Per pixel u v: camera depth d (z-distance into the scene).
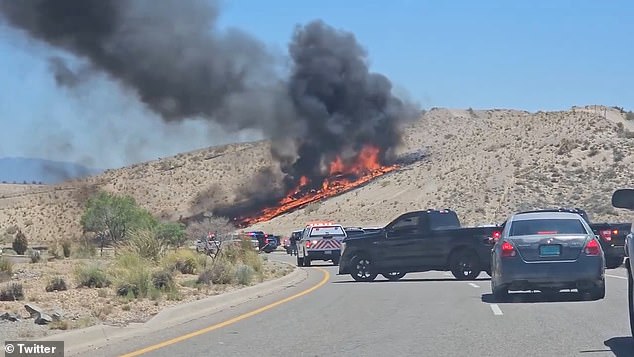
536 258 18.95
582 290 20.02
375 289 24.78
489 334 14.44
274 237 72.62
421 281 28.22
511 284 19.05
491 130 103.25
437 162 93.88
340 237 43.06
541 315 16.94
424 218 28.61
